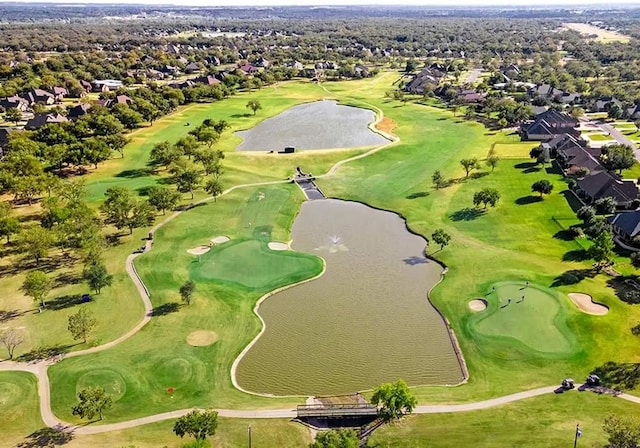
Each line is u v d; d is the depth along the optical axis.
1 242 107.56
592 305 83.56
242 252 104.50
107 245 104.12
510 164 150.38
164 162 153.00
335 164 157.88
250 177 146.38
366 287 93.38
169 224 116.06
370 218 122.62
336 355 75.31
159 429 60.31
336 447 52.16
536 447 56.75
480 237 109.00
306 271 98.06
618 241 103.31
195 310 84.69
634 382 66.62
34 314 82.69
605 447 56.03
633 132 182.62
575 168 140.25
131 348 75.00
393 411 58.94
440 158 159.25
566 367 70.31
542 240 106.31
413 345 77.50
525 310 83.00
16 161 132.38
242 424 61.28
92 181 141.38
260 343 77.88
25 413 62.56
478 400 64.94
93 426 60.75
